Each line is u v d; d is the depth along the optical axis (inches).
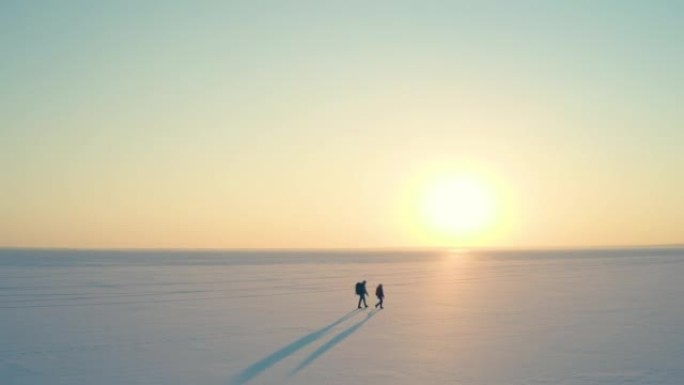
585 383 533.6
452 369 584.7
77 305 1085.8
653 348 690.8
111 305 1088.8
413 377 553.0
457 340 742.5
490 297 1285.7
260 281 1765.5
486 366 597.9
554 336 774.5
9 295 1264.8
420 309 1058.7
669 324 880.9
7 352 662.5
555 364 607.2
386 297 1280.8
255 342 723.4
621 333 798.5
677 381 540.4
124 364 603.2
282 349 680.4
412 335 779.4
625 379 547.2
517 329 831.7
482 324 876.6
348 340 738.8
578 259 4195.4
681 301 1200.2
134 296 1259.8
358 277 1999.3
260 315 965.2
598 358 635.5
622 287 1562.5
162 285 1581.0
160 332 794.8
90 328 826.2
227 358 631.2
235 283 1674.5
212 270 2450.8
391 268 2726.4
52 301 1151.0
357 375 559.8
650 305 1125.7
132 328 826.8
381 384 528.7
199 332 795.4
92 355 646.5
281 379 544.4
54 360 621.6
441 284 1678.2
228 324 865.5
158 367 589.9
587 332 806.5
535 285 1636.3
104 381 538.0
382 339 747.4
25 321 888.9
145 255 5723.4
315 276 2046.0
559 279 1894.7
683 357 639.8
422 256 5580.7
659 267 2699.3
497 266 2982.3
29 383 532.4
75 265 2888.8
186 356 641.0
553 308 1078.4
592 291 1440.7
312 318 935.7
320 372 570.9
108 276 1967.3
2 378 549.6
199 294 1317.7
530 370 581.3
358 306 1072.2
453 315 977.5
